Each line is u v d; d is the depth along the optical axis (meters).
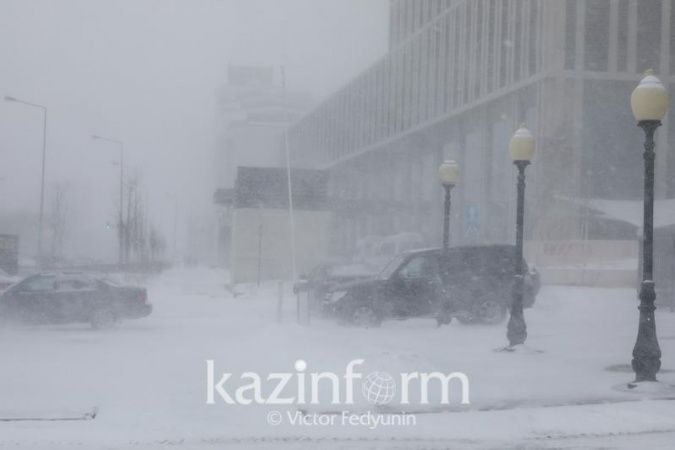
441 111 106.00
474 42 98.94
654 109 20.78
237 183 75.94
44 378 20.36
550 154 82.25
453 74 103.75
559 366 23.45
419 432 15.79
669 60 86.50
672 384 20.56
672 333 33.88
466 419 16.89
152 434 15.36
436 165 108.62
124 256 99.88
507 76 92.44
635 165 86.25
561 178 82.12
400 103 118.25
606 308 45.31
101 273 73.69
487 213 95.25
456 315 36.03
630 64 86.00
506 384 20.41
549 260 73.75
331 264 53.03
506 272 36.88
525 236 82.81
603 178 85.75
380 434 15.60
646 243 20.77
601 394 19.44
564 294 50.41
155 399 18.06
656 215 69.69
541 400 18.69
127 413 16.86
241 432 15.59
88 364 22.59
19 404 17.42
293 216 75.62
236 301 54.16
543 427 16.28
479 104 97.00
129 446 14.48
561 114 84.50
